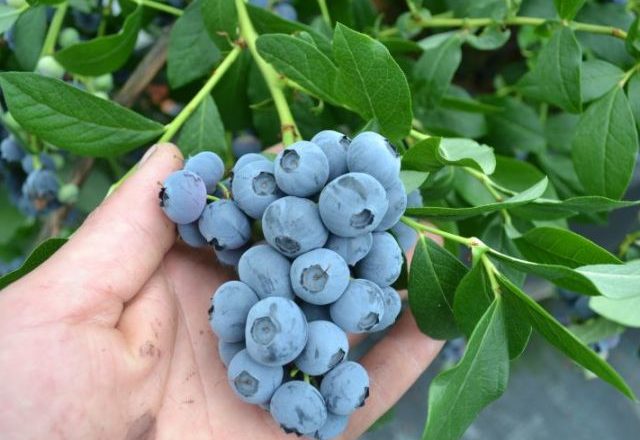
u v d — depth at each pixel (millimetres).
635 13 266
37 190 242
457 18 260
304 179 145
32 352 161
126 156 292
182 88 265
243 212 160
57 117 182
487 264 161
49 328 165
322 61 176
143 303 190
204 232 162
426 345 227
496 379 157
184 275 203
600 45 237
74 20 258
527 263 151
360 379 151
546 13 255
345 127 242
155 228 185
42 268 174
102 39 207
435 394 138
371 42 159
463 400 151
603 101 215
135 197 183
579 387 396
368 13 269
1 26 211
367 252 152
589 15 248
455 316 173
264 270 148
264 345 139
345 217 139
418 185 171
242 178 155
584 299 259
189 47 226
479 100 276
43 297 168
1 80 173
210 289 204
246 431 193
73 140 186
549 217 194
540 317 150
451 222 229
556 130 282
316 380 157
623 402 392
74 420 164
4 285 189
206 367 196
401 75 163
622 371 396
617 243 360
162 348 189
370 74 164
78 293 171
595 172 215
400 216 155
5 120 227
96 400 168
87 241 177
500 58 332
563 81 211
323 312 153
